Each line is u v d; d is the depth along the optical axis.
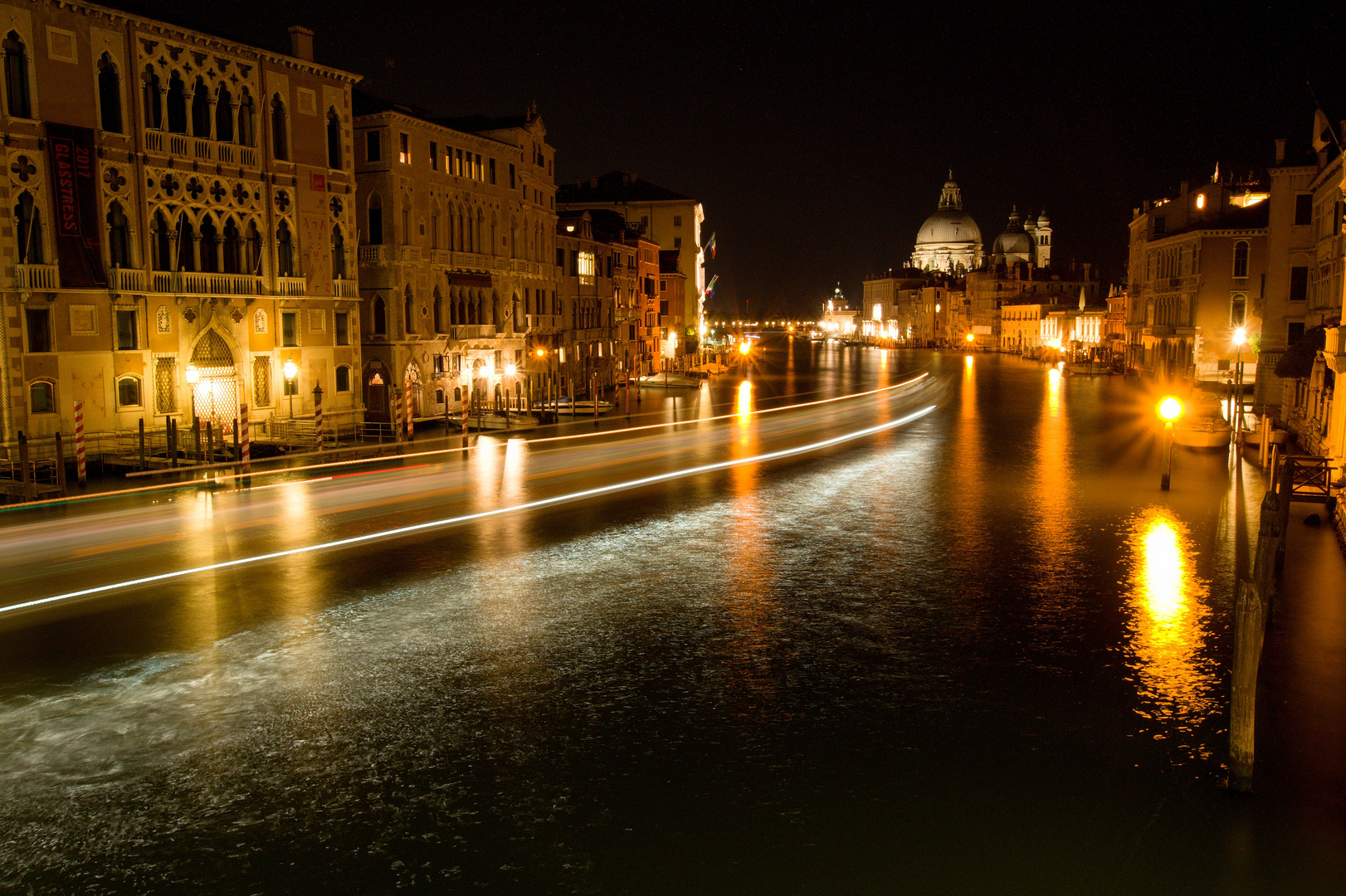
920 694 10.82
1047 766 9.07
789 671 11.50
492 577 15.70
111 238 30.59
